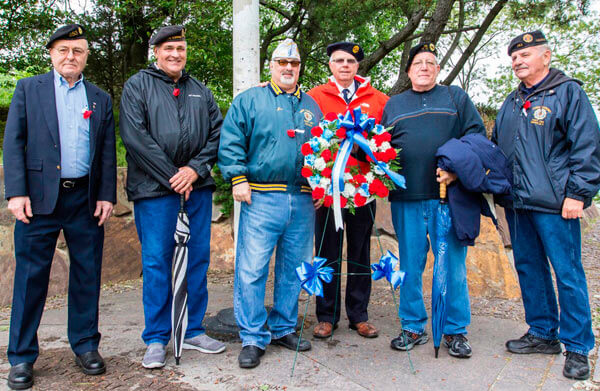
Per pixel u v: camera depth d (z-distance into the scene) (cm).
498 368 292
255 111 300
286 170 299
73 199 276
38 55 888
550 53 298
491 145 303
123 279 501
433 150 310
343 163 290
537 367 294
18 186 259
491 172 297
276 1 991
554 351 313
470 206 303
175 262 289
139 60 938
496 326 367
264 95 305
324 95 352
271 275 522
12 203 260
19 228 268
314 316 391
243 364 288
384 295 457
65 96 272
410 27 887
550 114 288
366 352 317
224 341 334
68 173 272
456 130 318
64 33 264
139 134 287
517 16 910
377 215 498
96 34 858
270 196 301
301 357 308
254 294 302
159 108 294
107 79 901
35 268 270
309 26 876
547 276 313
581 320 284
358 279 351
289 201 304
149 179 295
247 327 301
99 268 290
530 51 294
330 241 349
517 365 297
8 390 258
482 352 317
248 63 367
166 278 301
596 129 279
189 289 315
